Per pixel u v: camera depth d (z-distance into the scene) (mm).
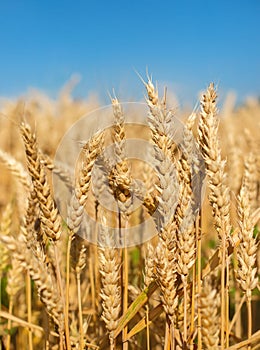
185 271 299
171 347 317
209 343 256
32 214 332
